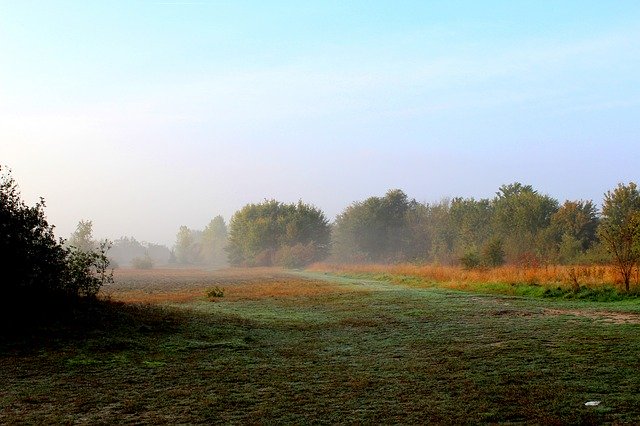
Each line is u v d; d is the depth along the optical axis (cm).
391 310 1877
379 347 1162
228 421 655
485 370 880
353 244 8125
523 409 656
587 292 2097
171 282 4284
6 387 852
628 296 1970
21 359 1051
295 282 3872
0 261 1323
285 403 727
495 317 1570
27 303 1371
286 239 8681
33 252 1418
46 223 1494
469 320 1528
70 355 1086
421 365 947
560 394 711
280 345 1225
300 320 1672
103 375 924
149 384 856
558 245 4794
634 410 632
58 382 879
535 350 1021
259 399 752
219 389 815
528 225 5550
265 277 4919
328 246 8850
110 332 1302
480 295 2361
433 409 675
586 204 5319
